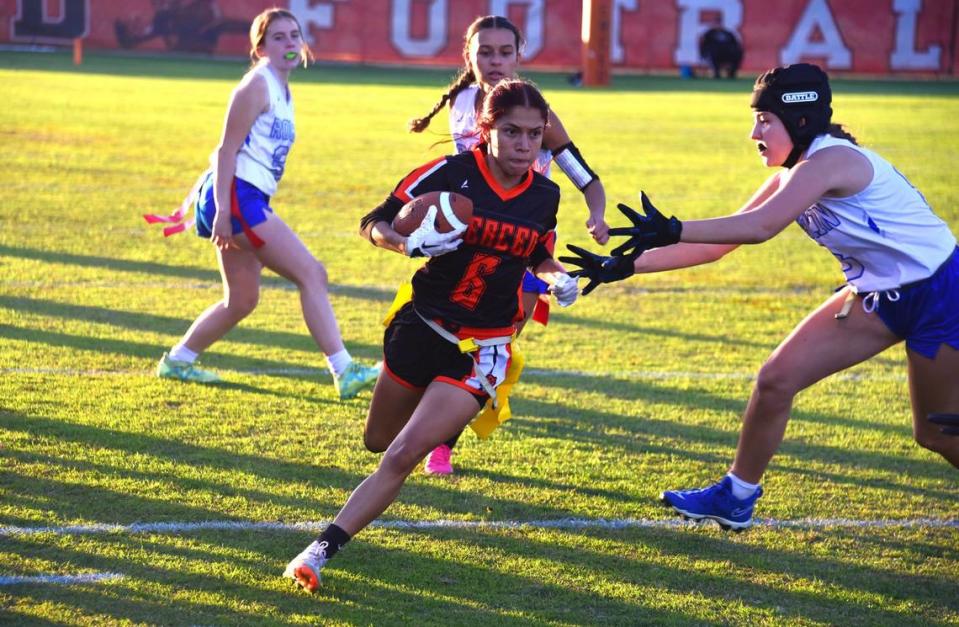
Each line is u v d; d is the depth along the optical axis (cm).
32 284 3566
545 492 2114
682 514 1933
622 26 16288
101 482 2041
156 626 1548
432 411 1669
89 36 15712
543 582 1745
